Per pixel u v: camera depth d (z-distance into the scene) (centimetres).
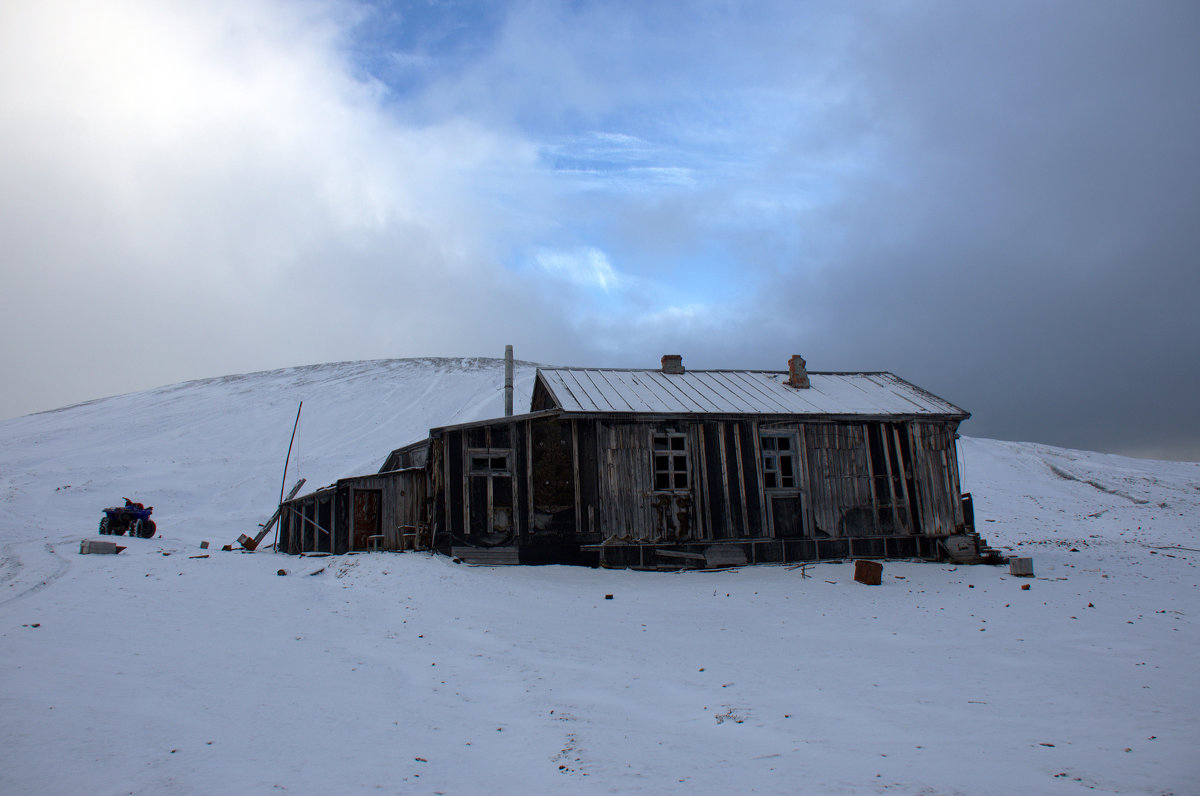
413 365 7588
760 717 771
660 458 2105
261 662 952
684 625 1291
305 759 629
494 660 1014
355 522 2134
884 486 2212
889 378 2639
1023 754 646
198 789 551
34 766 579
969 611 1424
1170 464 5175
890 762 627
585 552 1973
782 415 2159
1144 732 707
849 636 1204
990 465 4828
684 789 565
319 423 5284
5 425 5800
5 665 856
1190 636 1188
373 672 939
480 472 1961
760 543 2077
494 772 609
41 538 2323
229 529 3094
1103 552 2450
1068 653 1073
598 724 750
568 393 2169
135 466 4178
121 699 764
